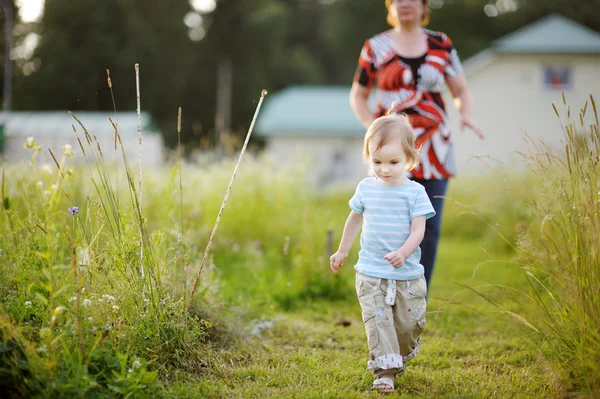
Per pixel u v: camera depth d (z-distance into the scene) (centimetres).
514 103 2406
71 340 255
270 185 780
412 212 285
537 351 326
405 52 406
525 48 2364
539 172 319
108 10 3359
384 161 286
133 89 3347
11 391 233
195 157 897
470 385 288
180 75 3534
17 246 295
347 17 3850
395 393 273
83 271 276
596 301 262
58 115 2152
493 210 830
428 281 391
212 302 361
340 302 495
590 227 270
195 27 3766
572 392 262
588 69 2380
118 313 279
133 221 304
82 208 387
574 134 287
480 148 2372
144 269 296
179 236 327
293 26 4100
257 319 396
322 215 781
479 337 380
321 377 297
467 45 3406
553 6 3450
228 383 285
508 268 623
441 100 408
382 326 278
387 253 284
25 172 428
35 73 3145
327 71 4138
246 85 3725
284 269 578
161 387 256
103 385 248
